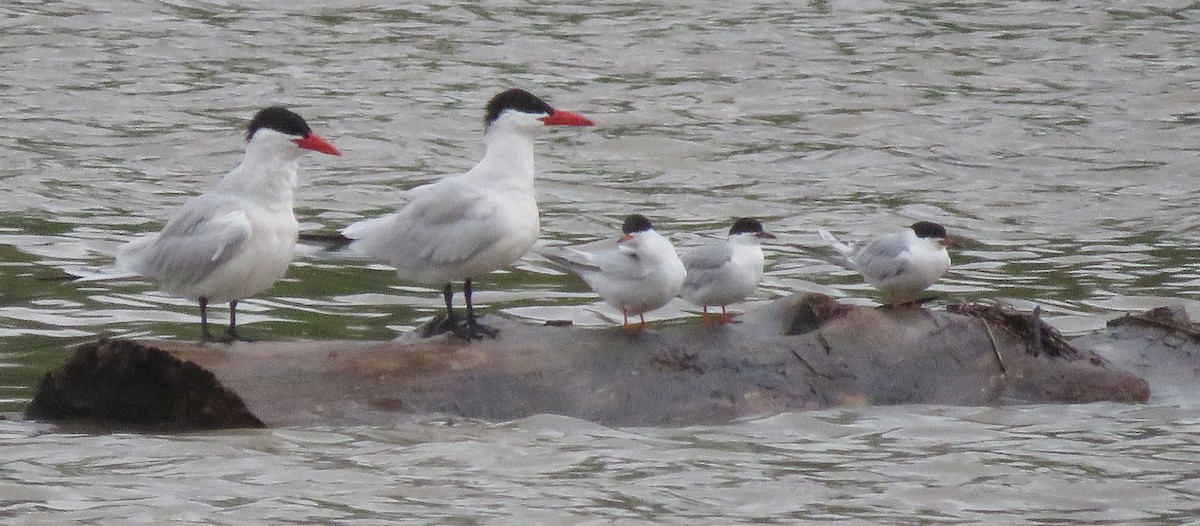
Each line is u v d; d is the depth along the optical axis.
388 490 10.89
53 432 12.20
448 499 10.78
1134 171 23.88
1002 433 12.45
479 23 32.09
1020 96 27.81
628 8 33.38
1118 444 12.23
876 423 12.55
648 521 10.48
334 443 11.73
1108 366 13.52
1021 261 19.28
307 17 32.22
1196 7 33.47
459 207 12.77
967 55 30.30
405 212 12.98
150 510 10.48
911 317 13.35
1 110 25.84
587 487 11.03
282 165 12.66
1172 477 11.49
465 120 26.22
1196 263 19.06
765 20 32.53
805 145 25.19
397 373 12.22
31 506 10.53
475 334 12.62
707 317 13.70
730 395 12.60
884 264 13.67
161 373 12.09
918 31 31.91
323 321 16.20
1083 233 20.72
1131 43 30.98
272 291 17.22
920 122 26.30
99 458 11.47
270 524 10.28
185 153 24.11
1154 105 27.19
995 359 13.27
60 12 31.47
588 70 29.19
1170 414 13.03
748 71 29.16
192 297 12.88
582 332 12.77
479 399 12.23
